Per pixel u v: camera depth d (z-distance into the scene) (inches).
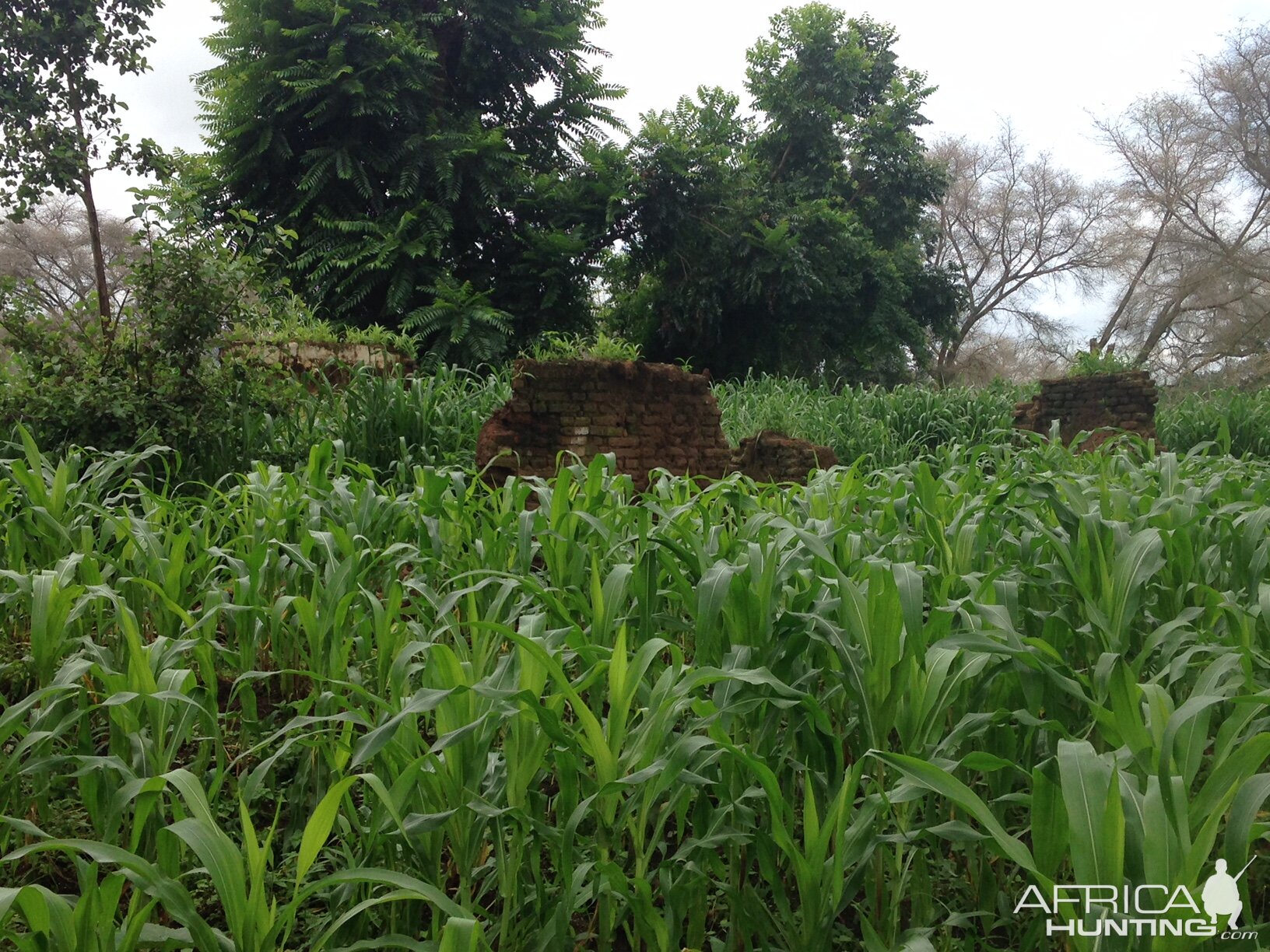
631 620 123.8
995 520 154.2
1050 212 1408.7
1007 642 97.3
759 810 102.7
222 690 147.1
